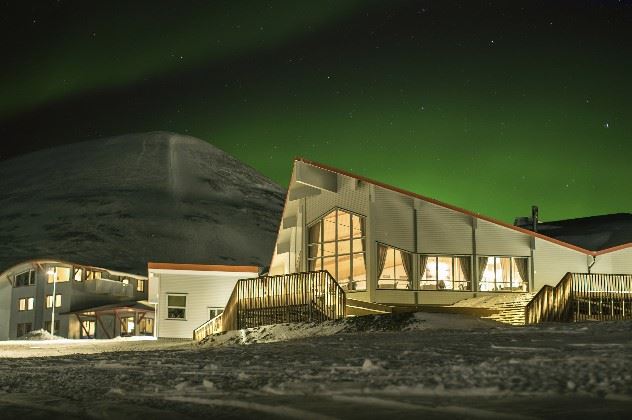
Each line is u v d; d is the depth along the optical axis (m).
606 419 5.08
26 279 75.06
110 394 8.41
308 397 7.02
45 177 180.25
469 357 10.32
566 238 39.81
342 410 6.13
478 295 31.67
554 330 15.59
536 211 42.41
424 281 31.62
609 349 10.60
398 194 31.92
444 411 5.78
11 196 169.00
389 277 31.41
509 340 13.56
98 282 71.81
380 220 31.80
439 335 16.34
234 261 139.75
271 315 27.00
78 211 152.38
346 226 32.69
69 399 8.17
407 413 5.79
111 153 193.88
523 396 6.26
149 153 195.38
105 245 134.12
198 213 160.62
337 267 32.72
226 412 6.45
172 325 43.59
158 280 44.00
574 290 26.83
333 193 33.34
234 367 11.12
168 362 13.25
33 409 7.42
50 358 17.86
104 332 69.81
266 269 46.81
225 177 194.62
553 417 5.27
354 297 31.58
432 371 8.57
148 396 7.99
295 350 14.33
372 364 9.71
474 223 32.19
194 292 43.97
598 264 32.62
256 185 197.38
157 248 136.88
